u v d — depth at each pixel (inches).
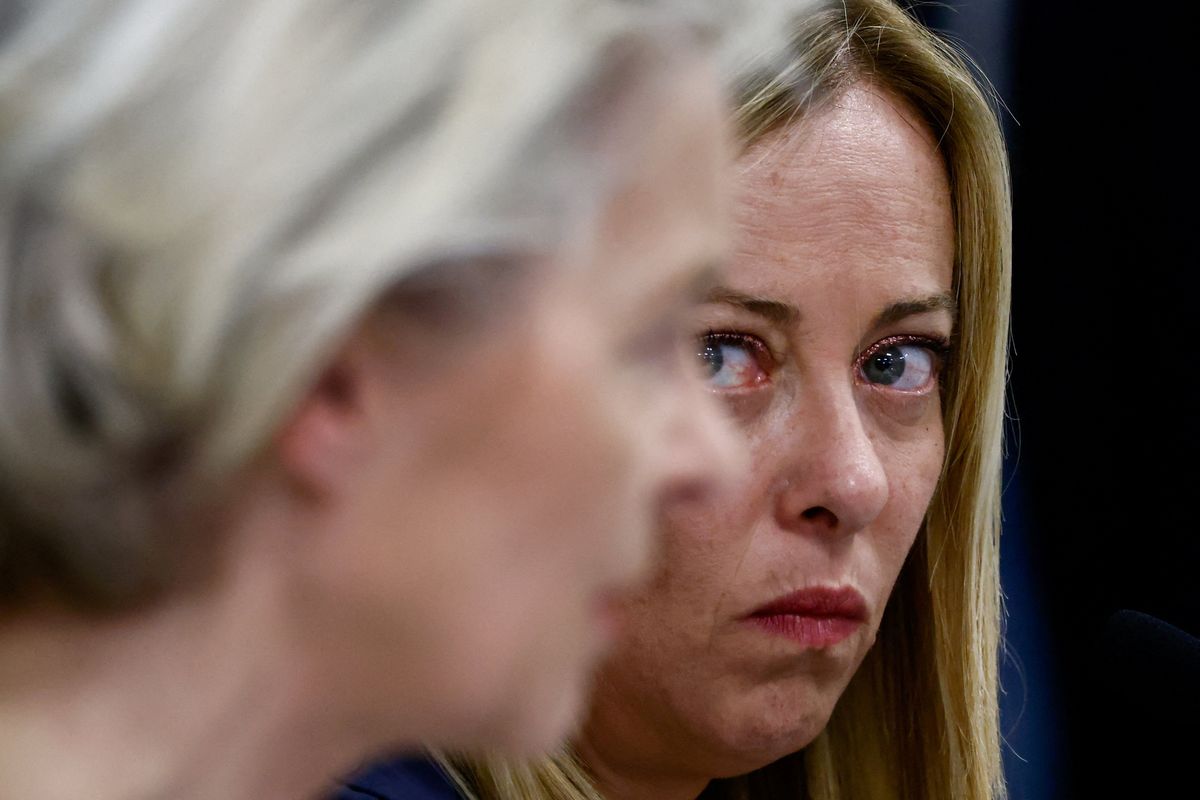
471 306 50.0
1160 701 136.7
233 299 44.0
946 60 132.6
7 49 46.2
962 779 156.6
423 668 54.2
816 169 118.7
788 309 118.0
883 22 128.0
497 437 51.7
